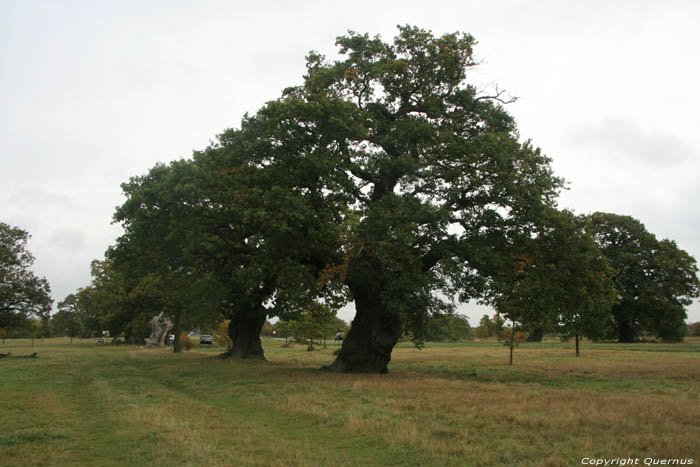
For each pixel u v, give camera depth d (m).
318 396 14.22
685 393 15.36
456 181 20.19
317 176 19.66
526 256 20.66
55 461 7.82
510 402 12.77
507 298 20.34
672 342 68.12
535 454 7.82
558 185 21.31
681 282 61.81
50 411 12.22
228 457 7.89
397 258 18.84
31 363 30.06
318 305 32.50
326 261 21.27
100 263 66.75
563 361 33.56
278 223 17.78
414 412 11.47
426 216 18.94
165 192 19.62
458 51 22.09
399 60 21.94
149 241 22.88
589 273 20.52
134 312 55.84
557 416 10.60
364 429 9.75
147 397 14.99
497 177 19.64
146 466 7.49
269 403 13.24
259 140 20.36
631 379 20.66
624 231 63.59
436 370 26.09
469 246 19.61
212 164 20.56
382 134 22.02
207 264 28.38
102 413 12.30
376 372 22.09
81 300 84.75
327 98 19.91
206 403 13.95
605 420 10.12
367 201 22.22
